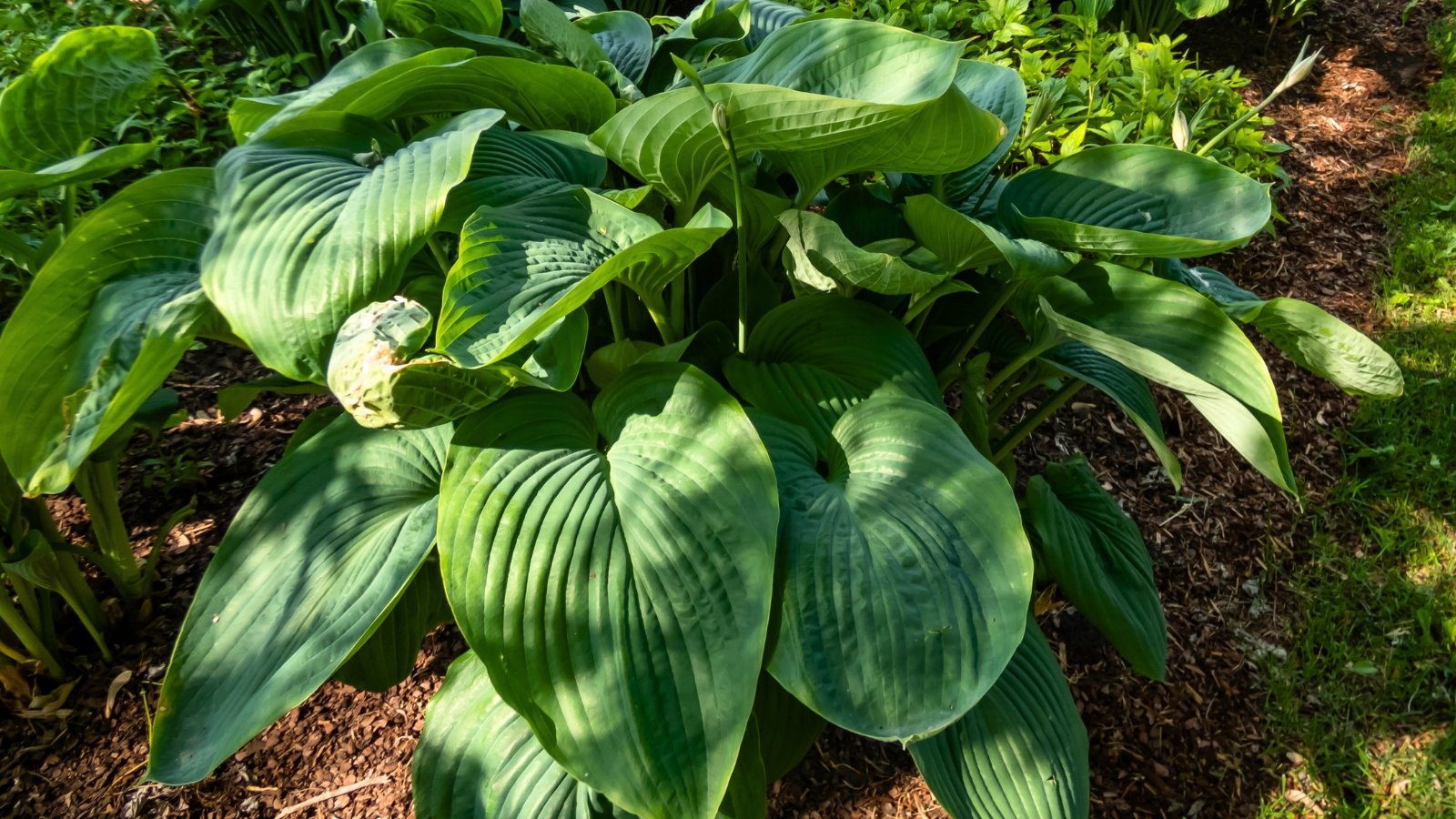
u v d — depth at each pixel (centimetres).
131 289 88
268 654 85
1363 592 141
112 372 84
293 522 93
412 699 115
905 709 80
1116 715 125
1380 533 146
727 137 88
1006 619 83
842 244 92
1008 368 115
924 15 181
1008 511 87
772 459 93
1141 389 120
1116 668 129
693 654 80
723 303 114
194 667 88
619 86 116
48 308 86
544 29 115
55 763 108
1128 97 170
